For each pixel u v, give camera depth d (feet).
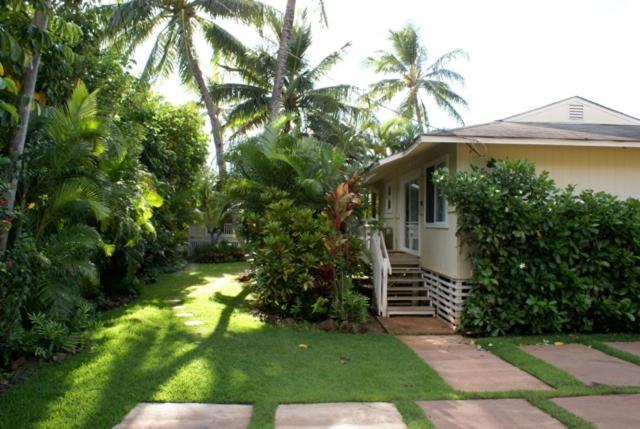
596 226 24.12
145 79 49.26
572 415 13.29
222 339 21.45
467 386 16.06
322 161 31.78
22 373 16.22
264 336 22.39
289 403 14.21
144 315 26.20
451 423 12.91
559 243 24.03
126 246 29.22
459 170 27.40
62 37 21.21
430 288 31.32
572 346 21.80
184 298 32.76
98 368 16.78
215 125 51.70
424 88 87.76
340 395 14.84
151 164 39.22
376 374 17.07
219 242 68.33
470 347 21.83
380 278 29.07
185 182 50.14
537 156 27.99
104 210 19.52
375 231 32.99
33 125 20.16
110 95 28.84
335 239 25.95
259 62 61.52
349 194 26.61
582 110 42.60
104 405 13.65
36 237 19.66
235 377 16.21
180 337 21.57
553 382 16.26
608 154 28.27
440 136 25.95
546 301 23.66
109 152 23.43
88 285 25.95
